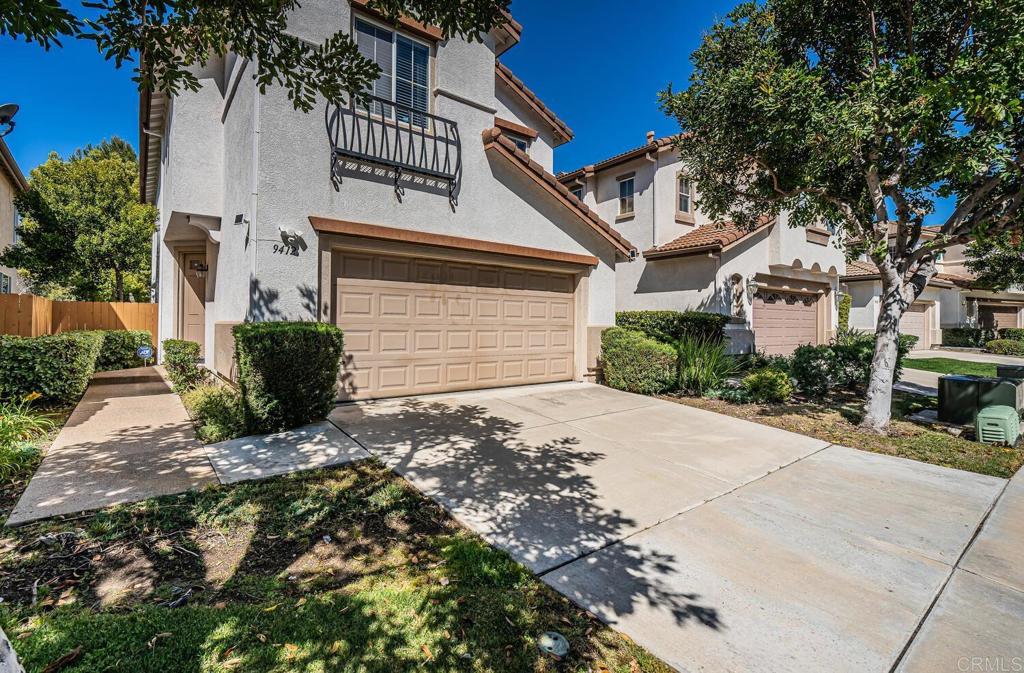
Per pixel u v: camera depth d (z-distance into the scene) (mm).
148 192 15602
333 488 4332
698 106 7457
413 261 8320
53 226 16688
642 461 5527
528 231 9773
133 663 2145
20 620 2416
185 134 8570
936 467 5562
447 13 3285
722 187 8625
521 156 9250
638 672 2318
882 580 3180
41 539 3203
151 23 2846
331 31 7281
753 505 4371
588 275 10852
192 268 11555
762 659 2428
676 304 14812
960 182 6648
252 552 3232
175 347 9234
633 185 16000
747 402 9055
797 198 8625
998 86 4824
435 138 8383
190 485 4234
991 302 26625
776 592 3012
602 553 3426
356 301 7707
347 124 7469
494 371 9492
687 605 2852
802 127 6441
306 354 6117
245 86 7176
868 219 7961
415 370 8398
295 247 6941
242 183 7254
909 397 10109
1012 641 2602
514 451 5664
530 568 3195
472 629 2553
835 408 8641
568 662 2355
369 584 2932
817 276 16531
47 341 7164
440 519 3873
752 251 14570
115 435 5707
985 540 3768
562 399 8820
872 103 5559
